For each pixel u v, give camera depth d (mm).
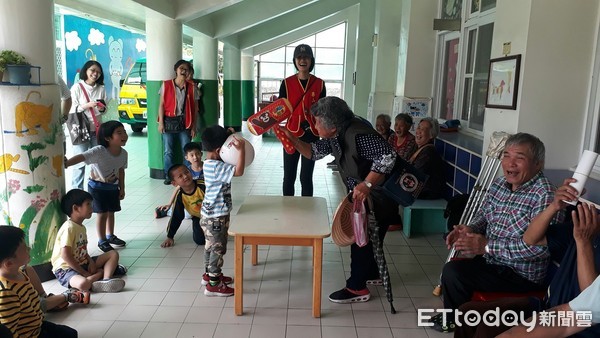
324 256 3816
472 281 2420
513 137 2371
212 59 8844
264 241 2709
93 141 4641
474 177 3951
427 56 6090
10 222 3061
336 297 3016
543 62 3135
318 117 2791
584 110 3178
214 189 2982
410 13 6000
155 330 2654
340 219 2895
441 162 4414
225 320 2773
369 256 2984
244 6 8602
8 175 3008
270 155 8875
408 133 4672
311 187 4469
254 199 3365
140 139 10492
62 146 3275
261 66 17156
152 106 6402
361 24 9273
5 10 2930
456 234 2586
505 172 2363
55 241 3146
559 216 2244
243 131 12844
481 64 4910
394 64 7789
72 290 2904
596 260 1889
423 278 3420
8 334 1719
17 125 2967
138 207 5105
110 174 3719
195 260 3660
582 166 1920
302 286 3260
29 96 2979
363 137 2713
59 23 8812
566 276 1945
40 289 2781
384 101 7891
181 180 3783
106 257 3281
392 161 2680
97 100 4594
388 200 2969
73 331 2414
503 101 3414
